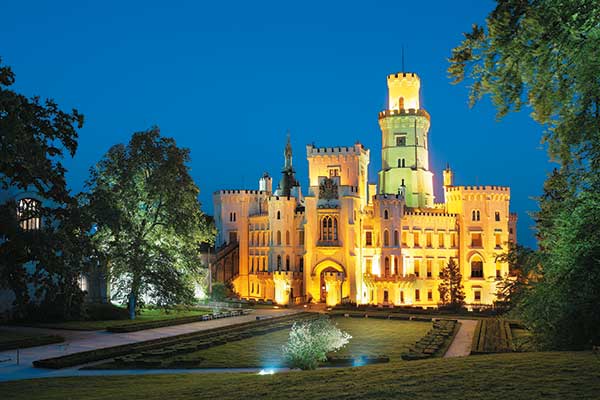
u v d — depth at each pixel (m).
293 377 29.47
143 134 79.44
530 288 42.78
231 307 96.19
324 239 112.31
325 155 120.75
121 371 41.34
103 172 79.12
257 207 126.56
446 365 28.52
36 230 43.19
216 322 75.38
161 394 27.28
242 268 123.00
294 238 116.50
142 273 75.56
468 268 121.44
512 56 26.61
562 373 23.80
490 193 122.19
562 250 35.38
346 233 111.06
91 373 40.31
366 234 118.44
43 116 41.09
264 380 29.41
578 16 24.77
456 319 82.19
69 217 46.53
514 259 46.88
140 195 79.31
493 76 27.42
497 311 89.38
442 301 112.31
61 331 63.59
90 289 82.94
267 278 115.31
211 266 115.31
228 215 126.19
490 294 119.69
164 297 74.50
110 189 78.38
